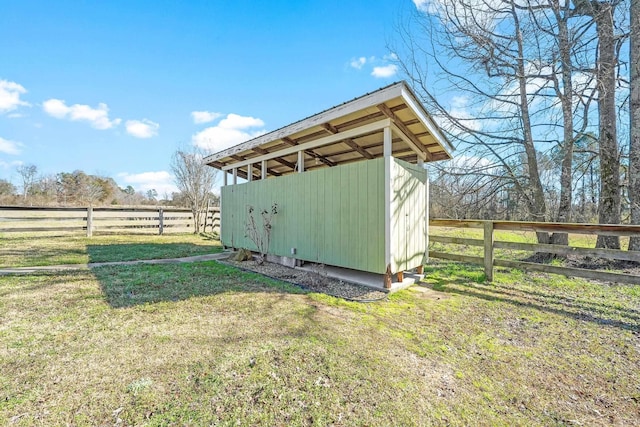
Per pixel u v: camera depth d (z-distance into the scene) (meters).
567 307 3.59
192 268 5.59
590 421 1.67
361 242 4.39
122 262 6.15
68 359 2.18
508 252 7.73
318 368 2.10
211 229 14.72
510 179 7.24
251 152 6.66
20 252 7.16
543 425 1.62
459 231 10.40
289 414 1.64
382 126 4.24
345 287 4.35
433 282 4.75
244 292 4.02
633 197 5.77
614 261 5.72
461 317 3.25
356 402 1.75
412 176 4.75
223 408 1.67
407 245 4.55
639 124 5.70
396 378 2.01
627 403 1.84
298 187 5.50
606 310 3.48
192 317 3.05
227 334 2.64
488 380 2.04
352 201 4.52
